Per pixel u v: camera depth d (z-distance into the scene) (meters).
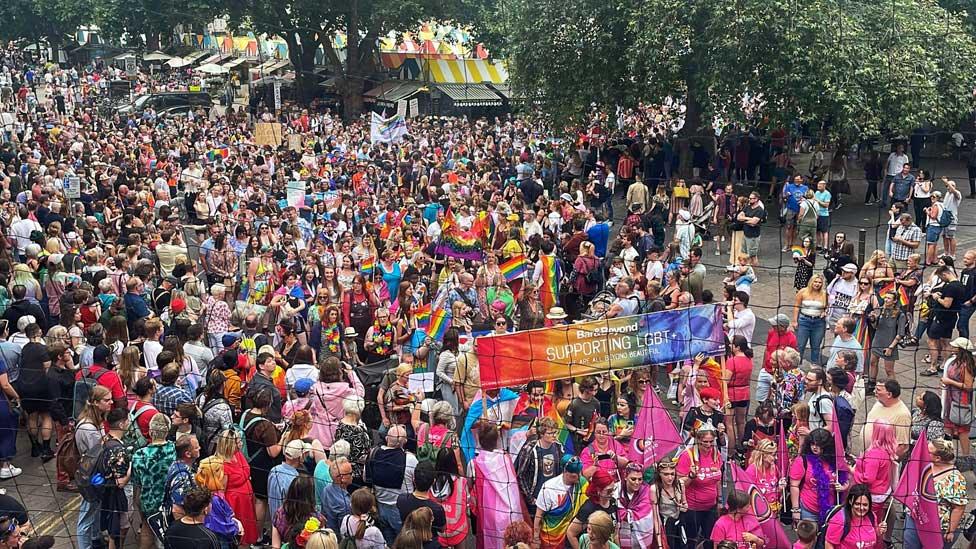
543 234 19.00
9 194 21.73
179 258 16.47
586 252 16.97
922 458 9.41
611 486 9.14
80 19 70.94
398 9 46.81
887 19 25.61
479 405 10.80
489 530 9.42
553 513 9.11
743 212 21.08
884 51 24.94
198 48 69.56
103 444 10.06
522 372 10.88
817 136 26.22
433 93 48.72
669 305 14.54
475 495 9.67
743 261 18.92
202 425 10.39
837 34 24.39
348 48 50.59
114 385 11.38
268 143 37.94
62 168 24.25
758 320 17.92
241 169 28.27
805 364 14.55
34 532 10.35
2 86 58.38
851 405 10.91
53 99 51.50
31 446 13.09
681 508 9.54
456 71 50.16
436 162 30.16
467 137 35.22
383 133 33.91
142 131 37.28
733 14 24.23
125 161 28.59
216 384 10.87
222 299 14.50
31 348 12.35
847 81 24.09
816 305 14.19
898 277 15.15
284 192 26.44
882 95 24.55
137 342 12.66
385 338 13.65
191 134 38.03
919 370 14.75
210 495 8.76
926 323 14.57
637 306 14.20
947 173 27.75
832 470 9.66
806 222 21.27
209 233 19.53
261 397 10.27
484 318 14.72
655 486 9.59
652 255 15.93
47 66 73.00
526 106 30.02
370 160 31.86
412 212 21.61
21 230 17.92
